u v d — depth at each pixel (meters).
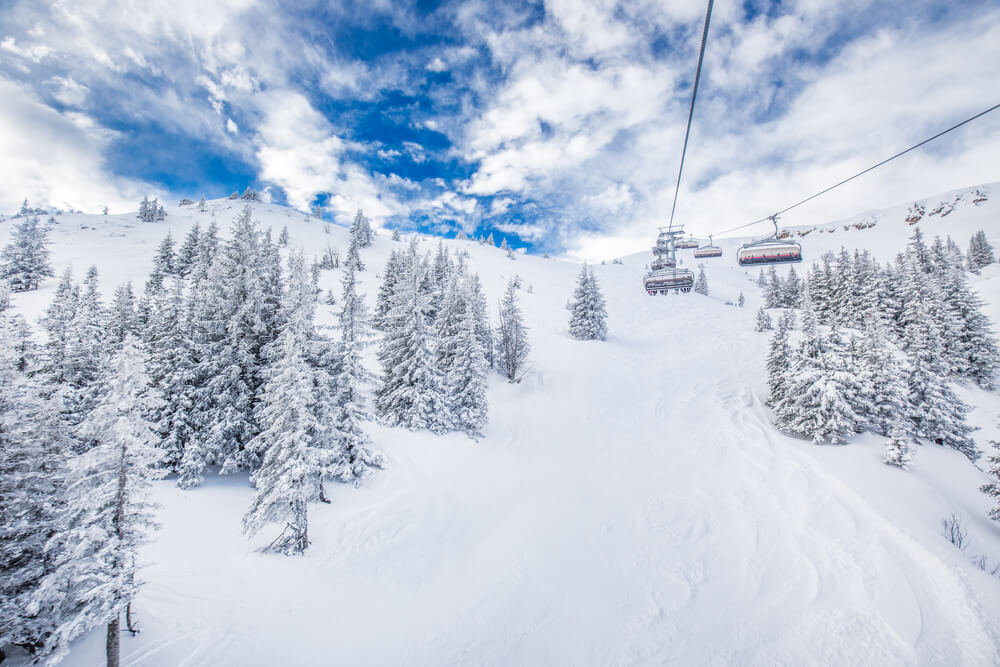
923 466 21.30
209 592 11.31
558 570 14.09
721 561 14.26
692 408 32.44
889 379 25.20
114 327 25.91
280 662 9.52
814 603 11.84
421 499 18.25
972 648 9.70
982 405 32.00
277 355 18.12
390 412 25.58
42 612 8.05
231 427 17.44
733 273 147.88
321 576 12.83
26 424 8.63
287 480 13.23
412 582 13.30
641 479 21.48
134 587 8.09
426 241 148.62
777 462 21.81
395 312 26.92
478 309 40.56
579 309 52.00
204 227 119.25
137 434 8.59
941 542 14.05
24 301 47.53
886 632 10.50
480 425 26.47
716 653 10.23
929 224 198.62
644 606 12.18
